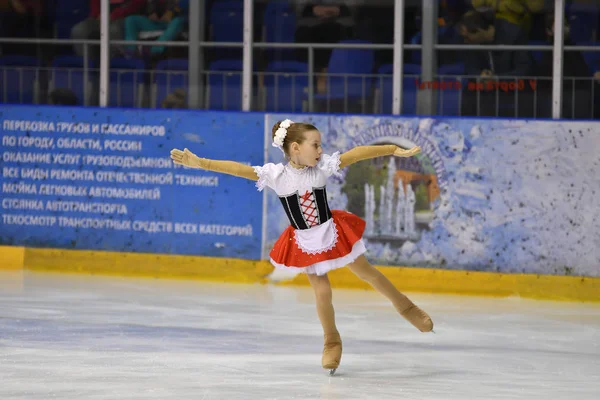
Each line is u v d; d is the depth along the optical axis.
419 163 21.09
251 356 14.29
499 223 20.73
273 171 13.04
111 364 13.47
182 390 11.98
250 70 22.58
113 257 22.45
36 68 23.70
